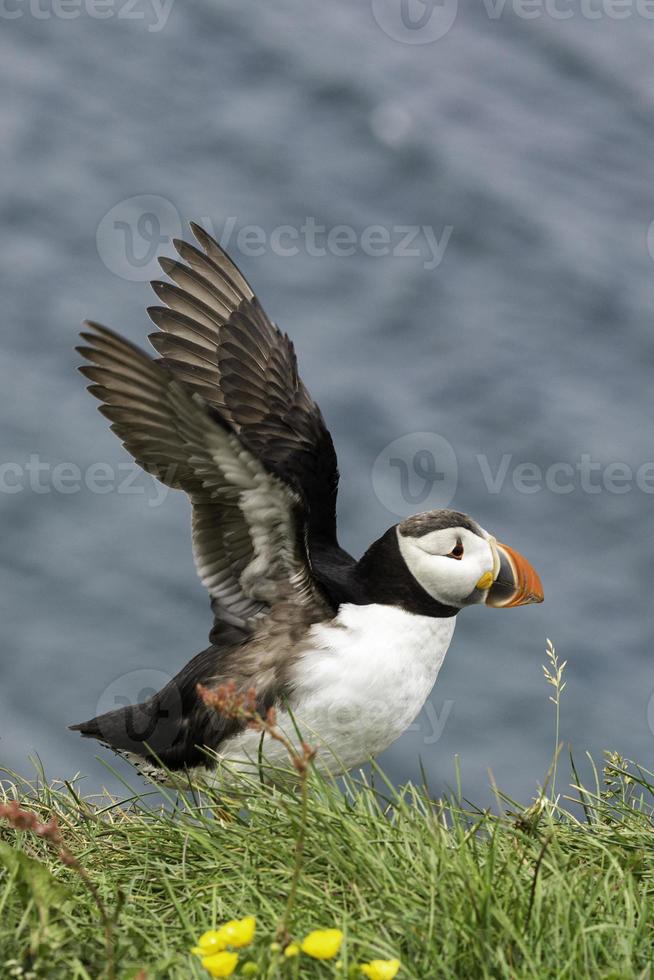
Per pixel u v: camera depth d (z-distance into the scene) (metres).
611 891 4.75
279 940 4.16
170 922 4.70
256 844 5.02
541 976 4.16
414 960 4.32
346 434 20.73
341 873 4.74
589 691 16.77
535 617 17.89
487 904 4.32
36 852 5.23
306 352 22.30
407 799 8.58
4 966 4.15
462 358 22.56
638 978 4.24
